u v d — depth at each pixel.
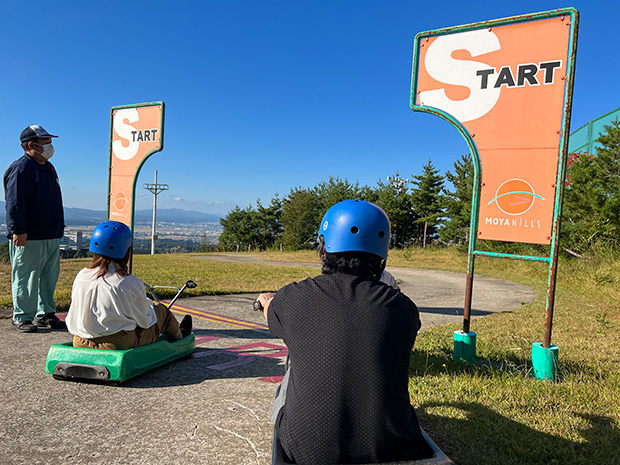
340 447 1.58
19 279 5.06
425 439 1.79
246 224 67.00
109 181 6.18
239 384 3.75
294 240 55.50
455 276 15.84
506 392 3.56
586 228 14.48
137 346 3.81
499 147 4.14
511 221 4.12
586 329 6.37
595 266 12.93
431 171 44.78
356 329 1.66
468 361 4.39
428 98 4.41
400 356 1.68
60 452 2.54
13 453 2.51
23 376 3.73
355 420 1.60
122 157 6.07
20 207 4.87
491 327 6.50
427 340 5.51
